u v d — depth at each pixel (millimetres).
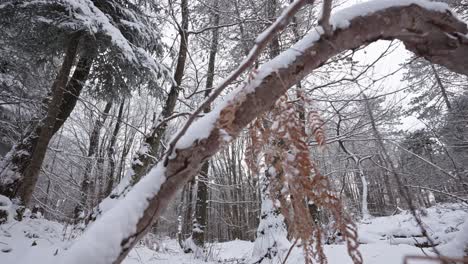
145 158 5332
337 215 1068
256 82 1015
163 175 1037
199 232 8773
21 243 4707
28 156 6504
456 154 7750
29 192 5875
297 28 6277
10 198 6039
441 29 1095
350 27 1045
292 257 4277
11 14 6109
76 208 9117
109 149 11773
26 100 7254
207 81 8359
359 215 9281
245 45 6770
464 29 1104
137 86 8250
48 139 6012
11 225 5234
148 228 1026
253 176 1178
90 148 11438
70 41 6508
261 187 5703
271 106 1078
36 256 4297
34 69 7539
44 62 7715
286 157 1056
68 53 6352
